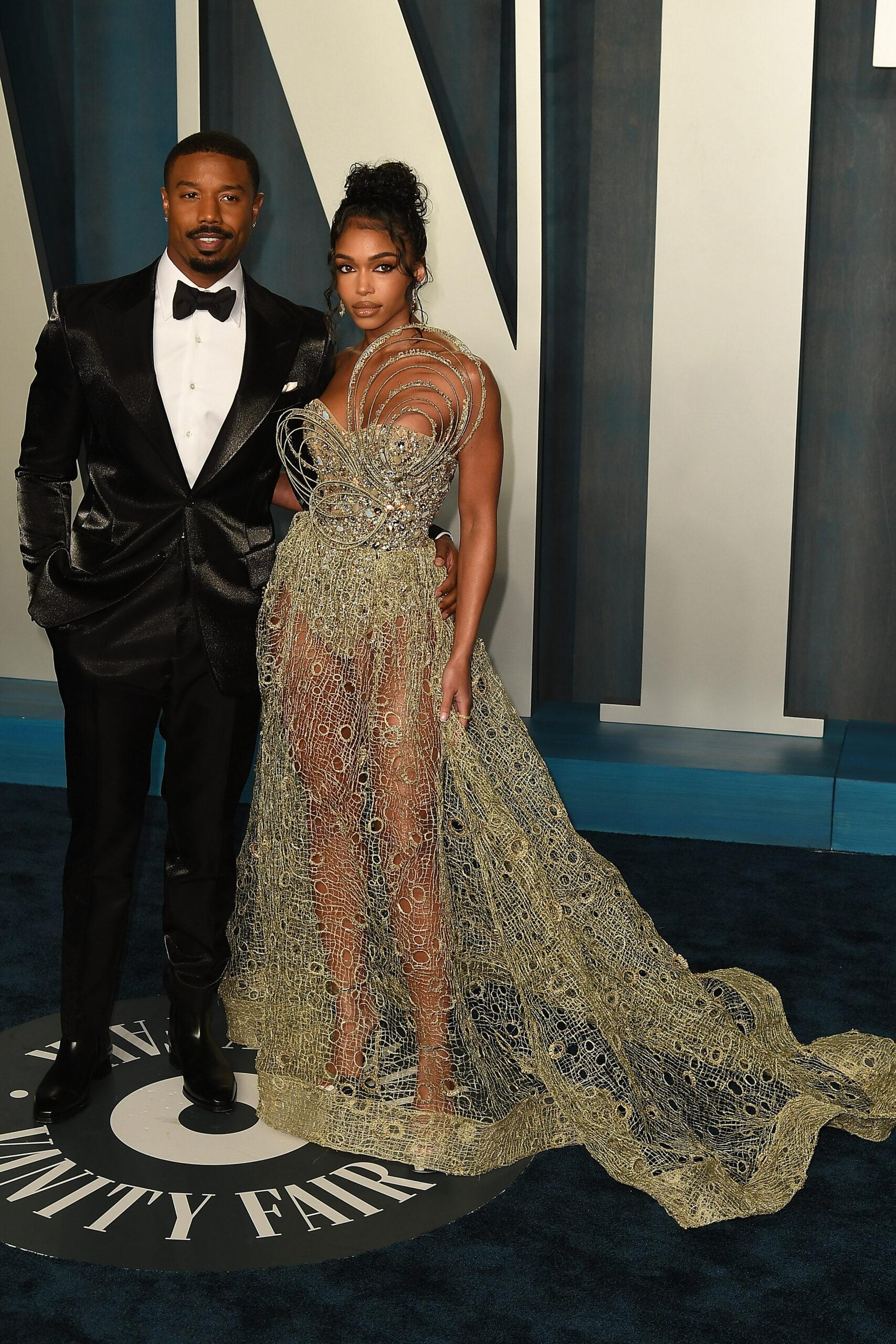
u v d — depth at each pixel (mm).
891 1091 2717
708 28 4160
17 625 5000
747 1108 2680
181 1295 2121
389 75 4254
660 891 3824
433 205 4281
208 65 4586
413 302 2646
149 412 2449
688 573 4496
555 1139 2611
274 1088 2621
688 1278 2197
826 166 4371
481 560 2598
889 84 4285
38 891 3754
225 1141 2576
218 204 2387
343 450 2498
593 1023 2625
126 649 2525
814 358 4484
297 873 2686
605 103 4434
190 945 2695
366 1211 2367
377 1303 2113
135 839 2627
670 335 4336
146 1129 2604
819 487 4570
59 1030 2977
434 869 2625
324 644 2564
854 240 4391
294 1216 2344
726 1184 2412
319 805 2639
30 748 4656
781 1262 2246
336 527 2537
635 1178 2447
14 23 4629
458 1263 2225
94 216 4766
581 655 4805
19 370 4668
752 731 4590
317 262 4691
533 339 4328
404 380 2518
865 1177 2523
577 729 4590
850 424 4500
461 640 2600
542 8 4410
